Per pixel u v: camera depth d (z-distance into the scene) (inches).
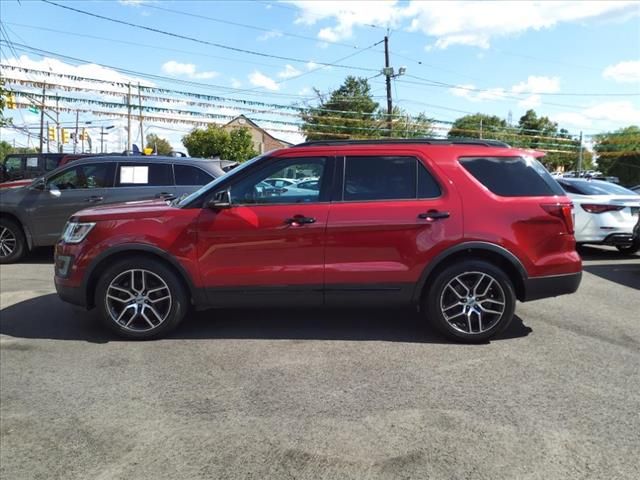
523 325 209.8
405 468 112.3
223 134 1951.3
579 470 111.1
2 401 145.6
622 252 408.5
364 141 192.5
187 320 215.5
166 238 185.5
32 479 110.6
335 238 183.3
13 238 352.5
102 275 188.9
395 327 205.5
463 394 146.9
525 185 189.0
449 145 191.9
